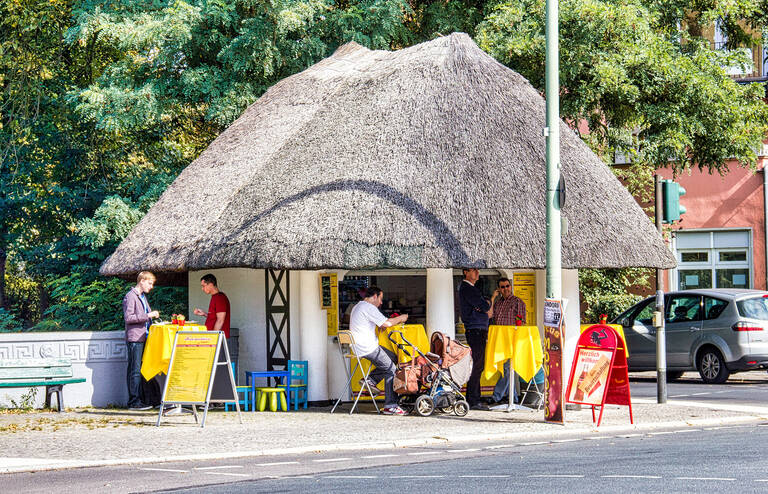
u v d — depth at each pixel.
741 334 26.58
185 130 34.94
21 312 49.66
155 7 31.25
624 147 31.03
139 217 29.94
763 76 38.12
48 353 20.61
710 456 12.67
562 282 20.50
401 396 20.47
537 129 20.95
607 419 17.78
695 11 32.28
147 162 35.91
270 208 20.03
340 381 21.14
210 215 21.28
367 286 21.69
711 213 38.41
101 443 15.04
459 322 21.86
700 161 30.72
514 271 20.92
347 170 19.95
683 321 27.98
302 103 24.03
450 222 18.92
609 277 35.91
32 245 38.50
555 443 14.80
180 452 14.07
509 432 16.02
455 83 21.17
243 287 22.05
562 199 17.14
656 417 17.95
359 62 25.59
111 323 33.19
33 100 37.09
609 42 27.69
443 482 11.05
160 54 29.70
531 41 27.33
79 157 36.31
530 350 18.70
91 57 37.97
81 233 29.69
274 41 29.23
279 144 22.45
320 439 15.32
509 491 10.30
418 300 22.09
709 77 28.91
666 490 10.11
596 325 17.09
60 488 11.34
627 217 20.50
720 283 38.47
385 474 11.82
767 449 13.27
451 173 19.55
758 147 30.81
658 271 20.56
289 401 20.41
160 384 19.92
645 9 28.88
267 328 21.53
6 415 19.00
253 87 29.83
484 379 20.22
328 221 19.11
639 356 28.89
